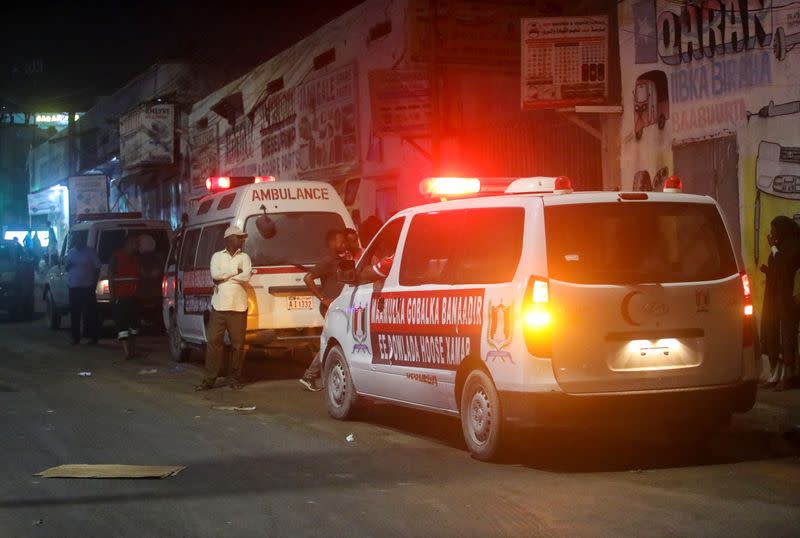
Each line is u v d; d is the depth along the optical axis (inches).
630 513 255.1
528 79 583.2
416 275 365.1
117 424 414.0
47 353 738.2
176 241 668.7
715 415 317.7
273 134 1205.7
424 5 786.8
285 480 302.4
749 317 322.7
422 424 406.0
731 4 507.5
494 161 745.6
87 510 269.1
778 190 480.1
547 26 581.6
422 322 355.6
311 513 262.4
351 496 280.2
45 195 2397.9
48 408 463.2
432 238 360.5
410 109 798.5
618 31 593.6
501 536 237.1
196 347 623.8
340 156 1013.2
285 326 542.9
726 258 323.3
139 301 811.4
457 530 243.1
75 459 340.2
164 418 429.4
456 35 785.6
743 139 501.4
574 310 303.1
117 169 2004.2
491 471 310.3
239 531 246.4
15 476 314.0
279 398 490.0
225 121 1405.0
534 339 301.7
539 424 302.4
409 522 251.3
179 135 1615.4
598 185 642.8
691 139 537.3
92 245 863.7
